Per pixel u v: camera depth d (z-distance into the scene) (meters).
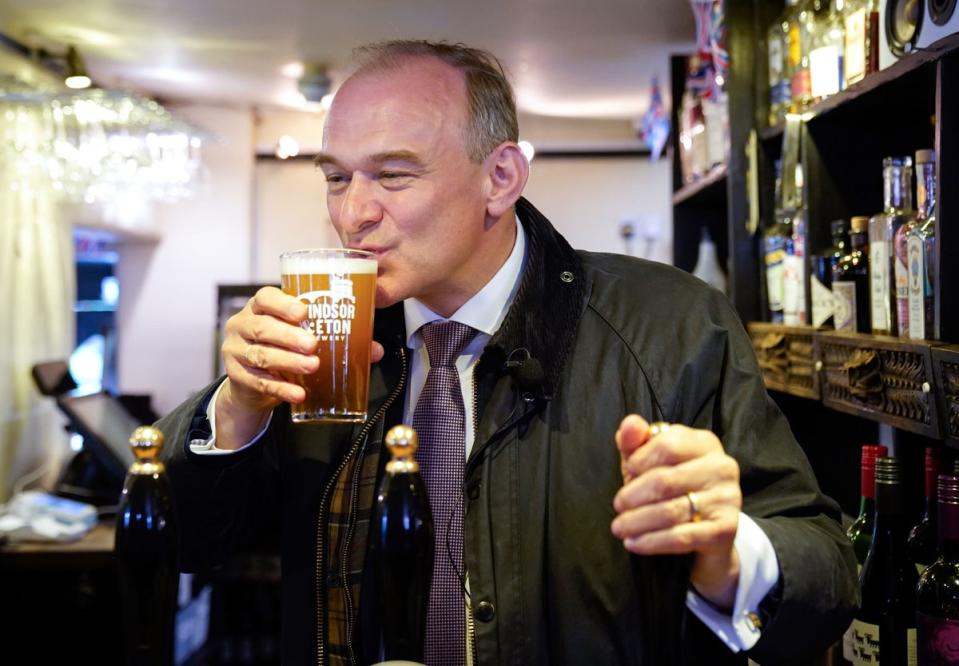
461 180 1.22
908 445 1.79
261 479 1.37
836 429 2.26
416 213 1.20
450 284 1.30
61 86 3.89
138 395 4.40
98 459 3.27
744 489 1.22
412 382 1.36
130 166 3.49
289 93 4.64
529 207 1.41
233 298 4.45
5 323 3.50
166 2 3.07
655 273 1.40
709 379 1.28
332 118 1.22
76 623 3.08
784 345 2.02
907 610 1.45
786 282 2.09
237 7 3.13
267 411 1.23
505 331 1.27
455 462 1.28
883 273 1.59
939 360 1.25
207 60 3.92
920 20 1.43
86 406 3.36
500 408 1.26
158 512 0.87
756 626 1.01
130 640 0.87
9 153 3.25
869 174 1.92
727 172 2.44
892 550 1.48
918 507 1.78
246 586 3.90
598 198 5.51
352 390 1.09
